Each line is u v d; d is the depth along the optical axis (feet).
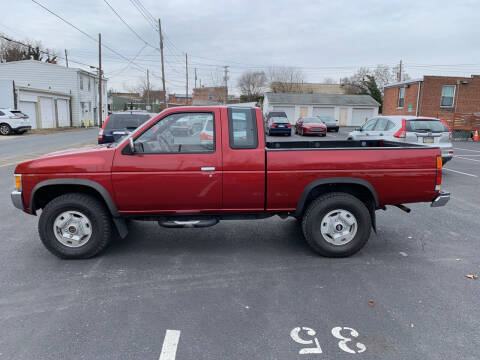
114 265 14.64
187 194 14.61
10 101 93.91
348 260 15.30
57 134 88.17
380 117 37.40
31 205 14.65
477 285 13.05
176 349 9.43
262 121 14.76
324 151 14.92
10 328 10.30
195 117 14.56
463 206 23.91
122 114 38.70
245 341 9.77
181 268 14.40
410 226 19.85
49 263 14.75
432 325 10.57
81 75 132.36
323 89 236.43
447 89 92.79
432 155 15.29
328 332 10.19
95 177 14.28
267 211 15.39
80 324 10.50
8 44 187.52
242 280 13.39
